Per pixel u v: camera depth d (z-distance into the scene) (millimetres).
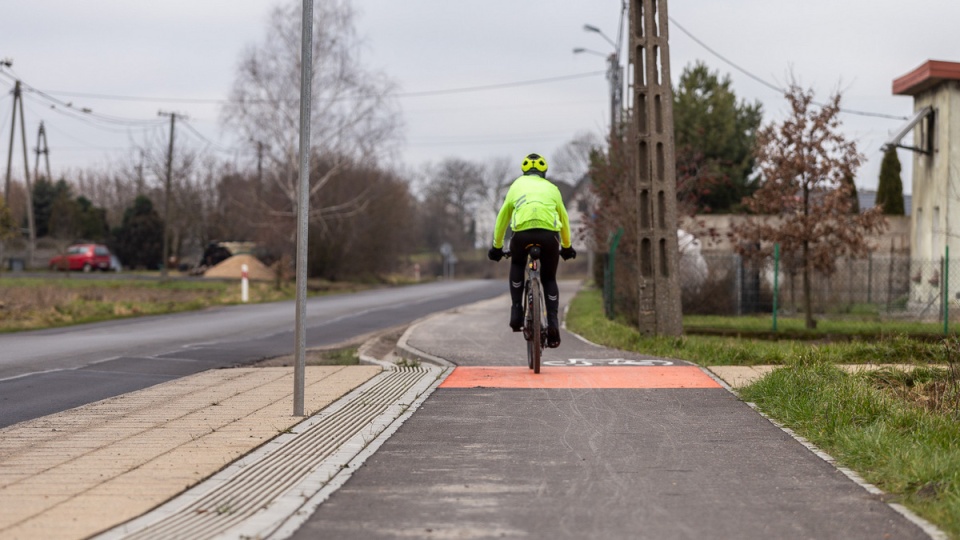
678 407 14688
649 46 25250
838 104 33875
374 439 12133
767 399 14766
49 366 21828
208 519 8336
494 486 9641
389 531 8031
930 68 41688
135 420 13461
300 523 8258
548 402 15164
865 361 20922
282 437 12172
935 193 43531
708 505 8867
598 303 47438
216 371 19609
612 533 7945
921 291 43562
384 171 92875
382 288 83062
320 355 24406
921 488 9195
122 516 8312
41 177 131875
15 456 10922
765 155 34344
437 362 20969
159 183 124875
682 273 41219
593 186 44969
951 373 16078
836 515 8516
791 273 40375
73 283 74688
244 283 56375
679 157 45500
